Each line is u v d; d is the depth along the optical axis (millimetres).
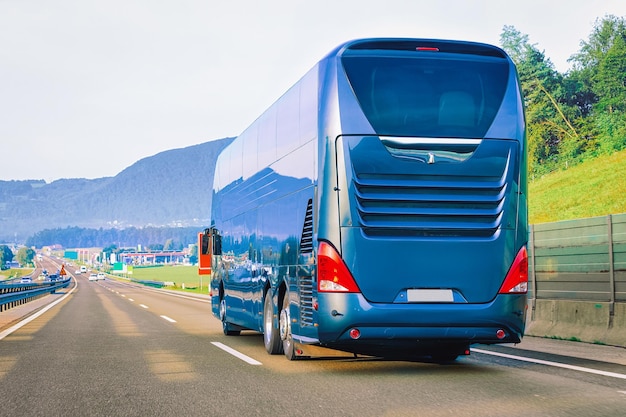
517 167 9234
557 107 83812
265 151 12695
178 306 35281
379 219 8992
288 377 9180
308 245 9633
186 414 6809
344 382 8648
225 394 7891
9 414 6969
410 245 8984
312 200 9422
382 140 9008
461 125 9141
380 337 8969
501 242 9133
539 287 15508
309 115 9789
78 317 25203
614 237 13227
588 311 13750
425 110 9102
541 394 7598
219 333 17469
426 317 8906
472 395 7566
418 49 9305
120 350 13078
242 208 14719
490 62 9359
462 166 9086
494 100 9250
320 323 9031
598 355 11289
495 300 9094
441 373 9367
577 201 68625
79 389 8438
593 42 84375
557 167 80438
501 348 12562
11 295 32000
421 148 9039
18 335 16844
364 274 8922
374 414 6609
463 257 9062
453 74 9227
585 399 7277
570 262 14477
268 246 12203
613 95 81188
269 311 12164
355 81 9109
